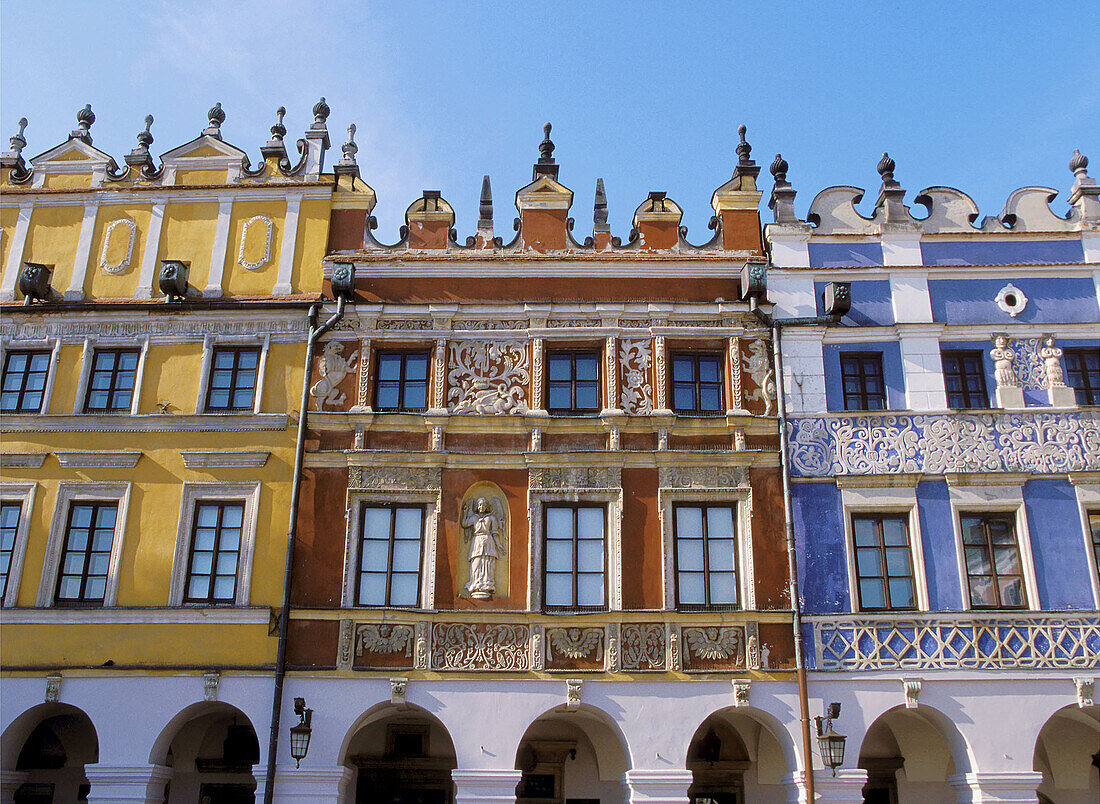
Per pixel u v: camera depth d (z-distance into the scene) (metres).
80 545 19.28
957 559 18.75
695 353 20.48
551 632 18.33
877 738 20.36
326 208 21.67
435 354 20.33
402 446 19.64
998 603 18.66
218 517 19.31
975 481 19.17
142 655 18.25
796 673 17.98
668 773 17.39
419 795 20.14
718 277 20.98
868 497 19.14
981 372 20.27
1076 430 19.52
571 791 20.11
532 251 21.20
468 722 17.78
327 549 18.84
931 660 18.05
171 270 20.55
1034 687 17.92
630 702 17.91
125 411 20.23
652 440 19.64
